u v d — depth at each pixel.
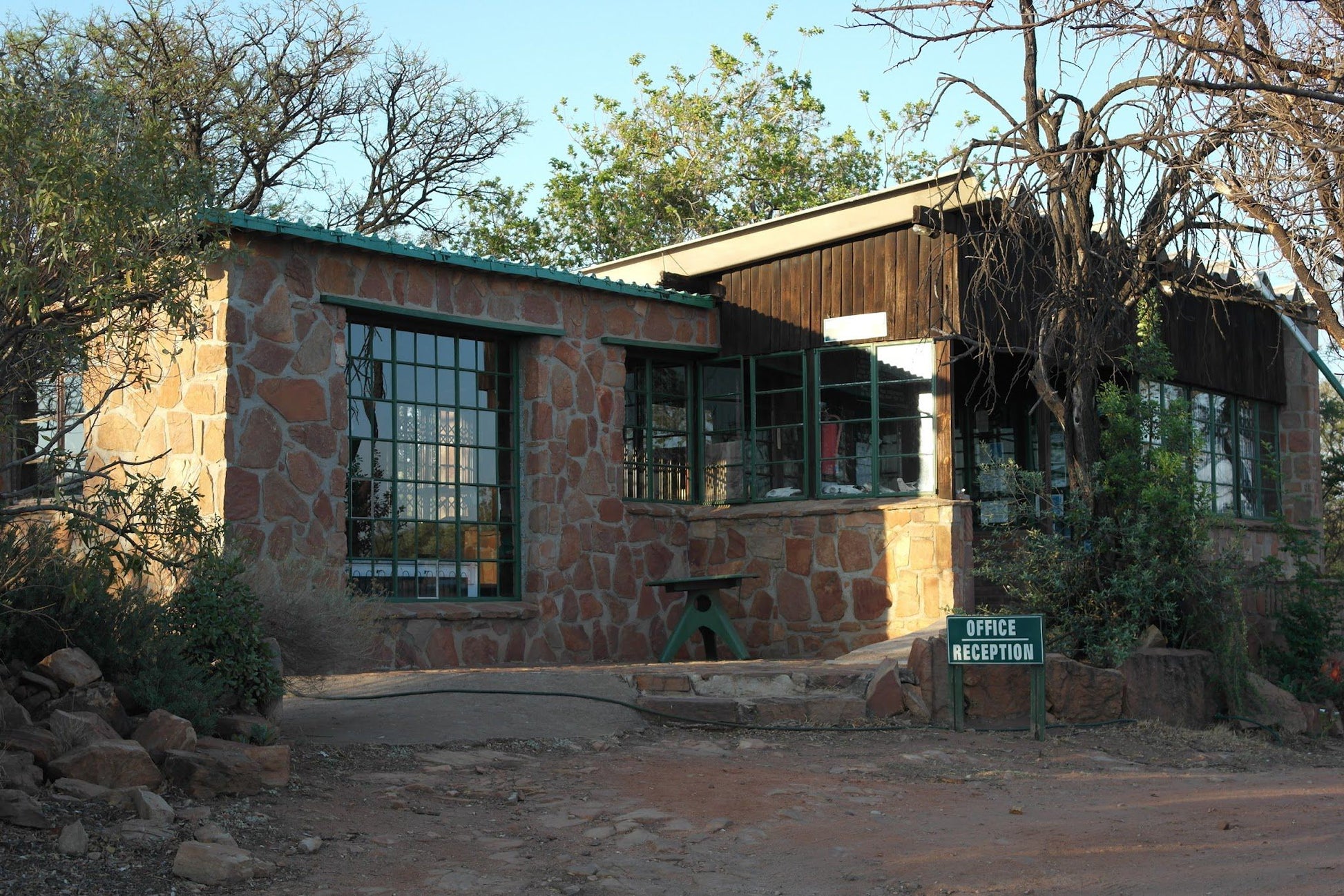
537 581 14.11
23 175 5.92
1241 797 8.26
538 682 10.38
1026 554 12.77
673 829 6.79
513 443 14.37
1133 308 12.52
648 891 5.73
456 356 13.92
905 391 14.58
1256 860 6.22
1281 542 18.72
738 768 8.52
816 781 8.22
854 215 14.73
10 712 6.52
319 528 12.17
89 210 5.95
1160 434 13.33
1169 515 12.62
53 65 6.40
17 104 5.97
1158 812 7.67
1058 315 12.52
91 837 5.71
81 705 6.80
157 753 6.66
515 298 14.09
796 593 14.98
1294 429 19.80
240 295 11.80
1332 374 19.09
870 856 6.42
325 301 12.40
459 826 6.64
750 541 15.38
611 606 14.77
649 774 8.14
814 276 15.34
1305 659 14.52
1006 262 12.53
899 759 9.21
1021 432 17.19
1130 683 11.64
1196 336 17.53
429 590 13.46
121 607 7.43
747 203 29.41
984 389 16.73
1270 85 9.24
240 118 23.66
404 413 13.41
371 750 8.13
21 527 7.59
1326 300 10.24
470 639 13.49
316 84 25.06
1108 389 13.13
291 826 6.27
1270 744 11.73
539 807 7.14
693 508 15.93
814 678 11.19
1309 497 19.58
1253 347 18.91
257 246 11.96
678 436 16.19
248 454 11.73
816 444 15.22
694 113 29.41
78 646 7.23
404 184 27.06
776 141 29.41
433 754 8.20
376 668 12.61
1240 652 12.37
